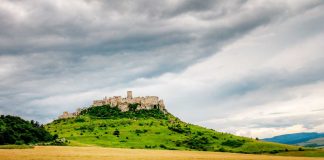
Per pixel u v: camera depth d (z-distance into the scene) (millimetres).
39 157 136250
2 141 193375
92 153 168750
